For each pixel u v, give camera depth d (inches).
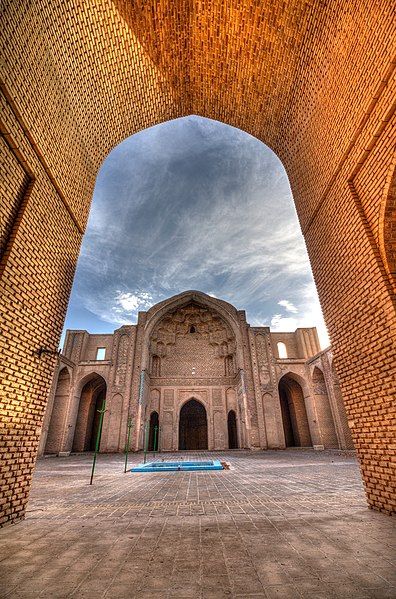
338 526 133.6
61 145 181.8
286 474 321.7
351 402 178.4
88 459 666.2
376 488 156.6
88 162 225.9
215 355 1073.5
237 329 1000.9
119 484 274.7
